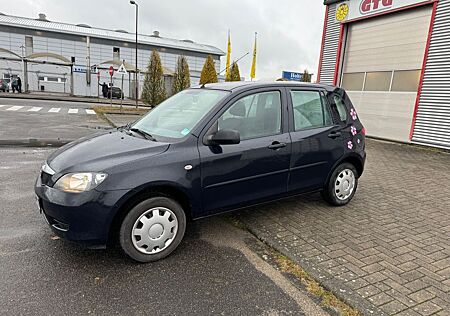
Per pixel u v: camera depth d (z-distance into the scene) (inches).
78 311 95.4
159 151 123.8
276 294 107.7
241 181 141.6
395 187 237.8
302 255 131.9
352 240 147.1
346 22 560.7
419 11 452.1
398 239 150.1
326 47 610.2
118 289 106.7
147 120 159.3
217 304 101.6
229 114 140.4
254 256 132.0
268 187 152.1
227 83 163.9
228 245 140.4
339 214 177.9
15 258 121.3
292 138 157.5
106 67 1603.1
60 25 1814.7
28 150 306.8
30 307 95.8
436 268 125.8
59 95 1363.2
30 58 1389.0
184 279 114.1
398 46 484.1
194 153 128.2
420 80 449.7
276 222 164.1
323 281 114.2
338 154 178.4
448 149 418.3
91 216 111.3
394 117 493.4
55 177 116.5
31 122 496.7
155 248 124.7
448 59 414.9
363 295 107.0
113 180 113.0
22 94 1185.4
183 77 949.2
